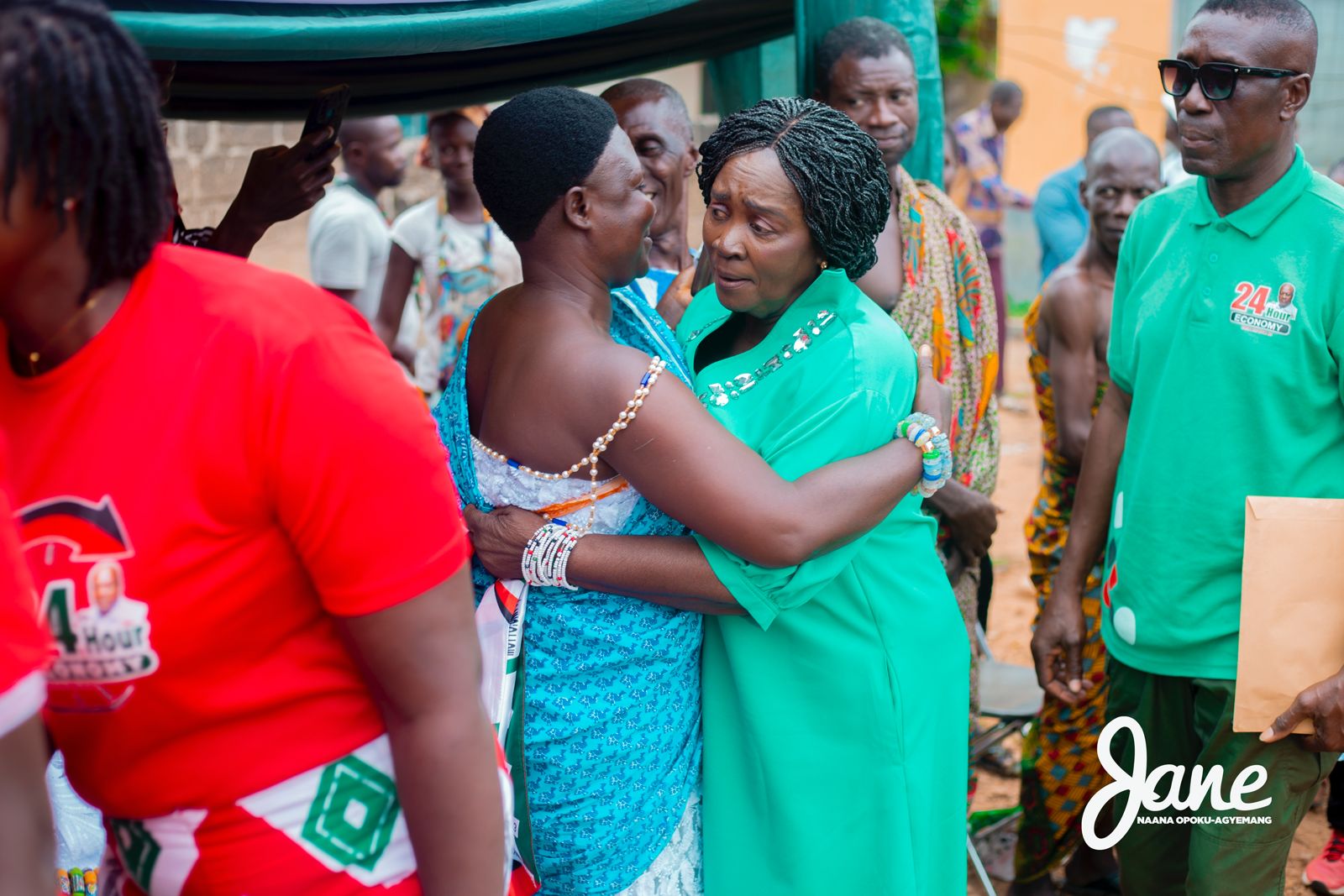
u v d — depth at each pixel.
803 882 2.20
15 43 1.14
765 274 2.05
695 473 1.90
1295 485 2.58
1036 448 9.06
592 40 3.31
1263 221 2.56
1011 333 12.51
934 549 2.38
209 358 1.30
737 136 2.04
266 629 1.41
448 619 1.44
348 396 1.34
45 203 1.19
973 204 9.34
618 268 2.02
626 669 2.10
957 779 2.38
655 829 2.15
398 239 5.83
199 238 2.86
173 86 3.16
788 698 2.18
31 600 1.15
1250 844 2.69
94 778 1.46
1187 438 2.68
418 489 1.39
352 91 3.30
